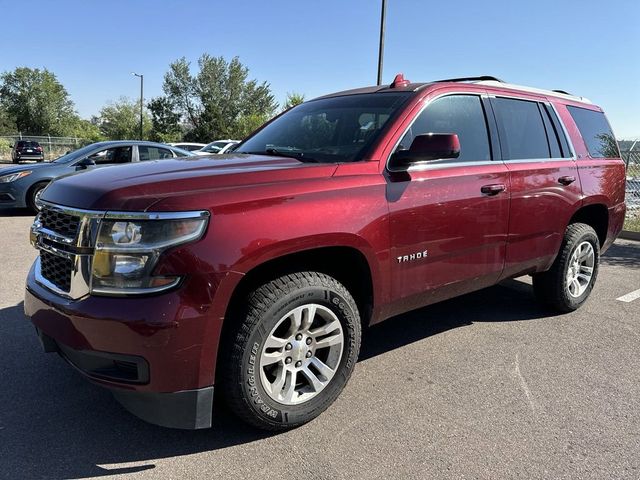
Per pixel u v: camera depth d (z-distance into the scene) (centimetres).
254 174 270
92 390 326
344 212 283
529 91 443
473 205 354
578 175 454
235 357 254
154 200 237
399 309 335
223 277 239
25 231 835
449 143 293
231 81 7144
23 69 7319
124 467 254
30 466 252
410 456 264
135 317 227
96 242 237
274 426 277
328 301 284
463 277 363
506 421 299
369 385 340
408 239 318
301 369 284
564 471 254
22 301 484
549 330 442
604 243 517
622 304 518
